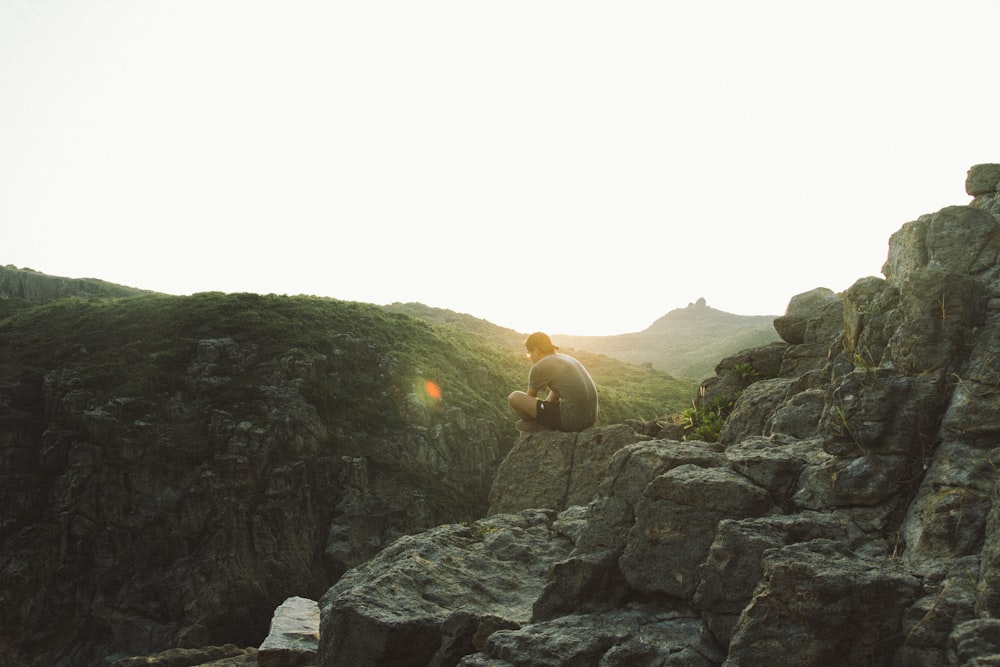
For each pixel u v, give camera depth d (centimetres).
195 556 5875
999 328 387
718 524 384
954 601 299
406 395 7456
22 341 7700
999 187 491
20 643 5388
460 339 9756
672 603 399
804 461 425
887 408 391
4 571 5484
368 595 458
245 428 6391
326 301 9100
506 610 456
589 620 403
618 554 427
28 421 6638
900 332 418
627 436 797
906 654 300
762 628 322
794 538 371
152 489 6122
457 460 7331
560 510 797
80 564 5841
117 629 5531
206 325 7756
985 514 334
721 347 18500
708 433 743
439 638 436
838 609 311
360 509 6469
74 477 6106
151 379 6825
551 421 845
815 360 798
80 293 11650
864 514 381
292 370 7144
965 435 368
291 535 6228
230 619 5691
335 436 6881
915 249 464
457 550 550
